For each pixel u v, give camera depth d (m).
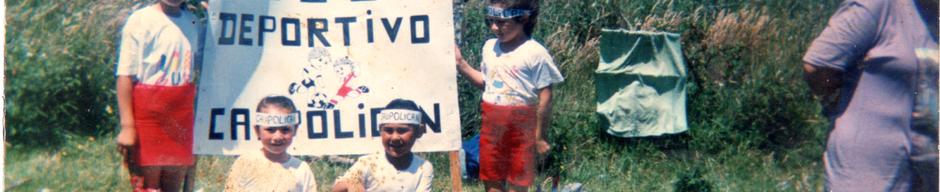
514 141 4.53
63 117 5.07
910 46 3.73
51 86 5.05
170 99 4.28
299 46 4.38
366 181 4.23
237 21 4.34
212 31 4.32
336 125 4.39
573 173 5.41
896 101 3.79
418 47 4.39
